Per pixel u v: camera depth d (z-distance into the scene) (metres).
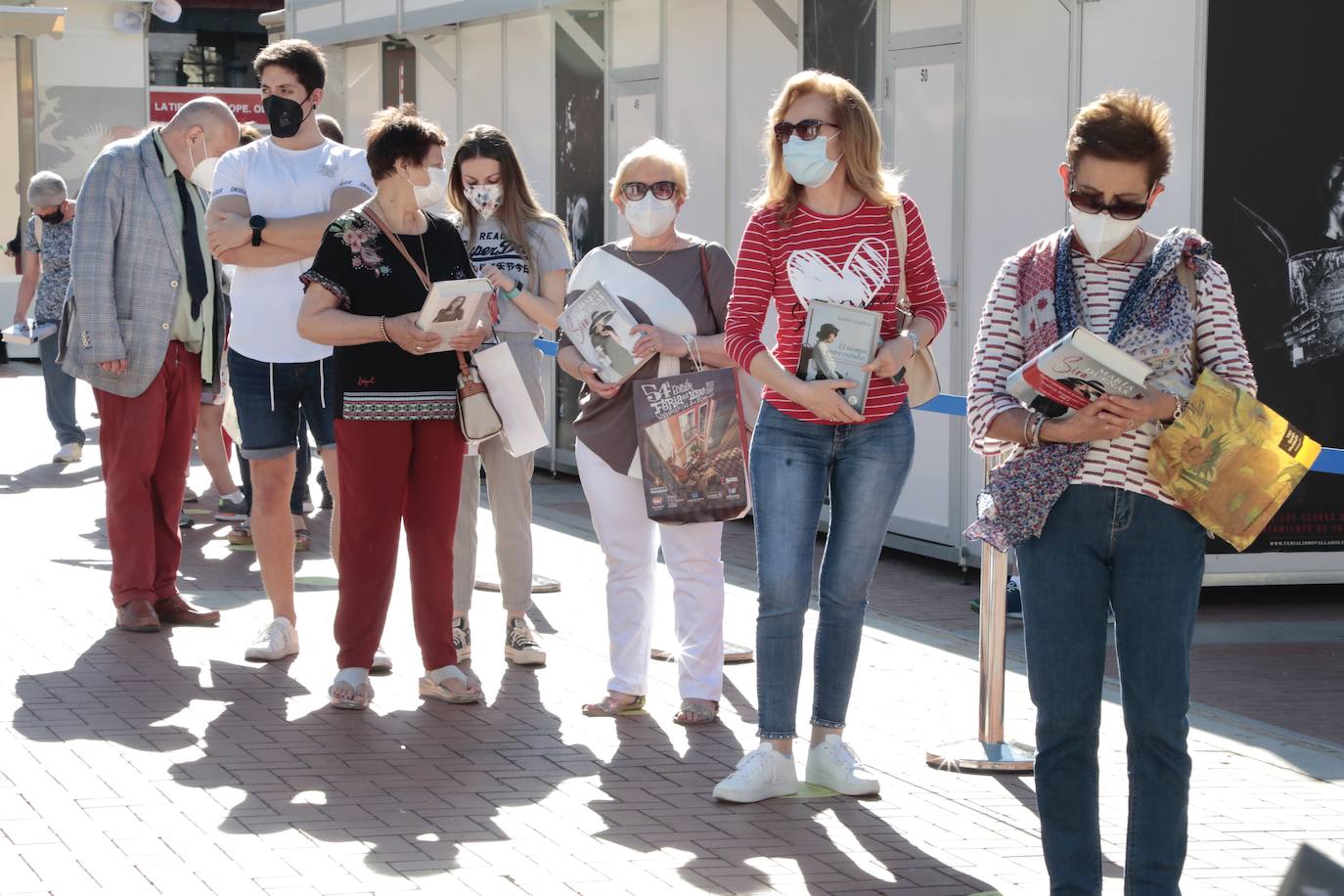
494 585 8.53
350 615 6.23
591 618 7.86
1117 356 3.68
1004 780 5.55
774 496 5.21
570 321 6.05
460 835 4.86
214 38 27.19
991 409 3.99
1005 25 8.63
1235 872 4.72
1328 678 7.20
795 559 5.22
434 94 14.49
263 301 6.80
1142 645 3.92
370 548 6.19
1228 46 7.93
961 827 5.07
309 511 10.76
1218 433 3.82
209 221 6.64
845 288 5.09
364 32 13.77
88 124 22.27
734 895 4.45
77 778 5.29
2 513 10.57
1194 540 3.94
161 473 7.52
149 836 4.76
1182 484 3.84
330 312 5.98
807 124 4.98
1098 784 4.01
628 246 6.20
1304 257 8.15
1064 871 3.98
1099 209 3.86
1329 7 8.01
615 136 11.95
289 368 6.82
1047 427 3.90
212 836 4.78
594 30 12.15
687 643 6.18
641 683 6.28
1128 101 3.86
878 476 5.18
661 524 6.12
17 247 20.02
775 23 10.23
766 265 5.19
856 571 5.28
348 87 15.90
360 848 4.71
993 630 5.77
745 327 5.15
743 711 6.35
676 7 11.20
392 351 6.07
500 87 13.44
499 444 6.86
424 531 6.30
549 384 13.16
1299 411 8.25
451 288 5.75
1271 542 8.48
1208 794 5.46
